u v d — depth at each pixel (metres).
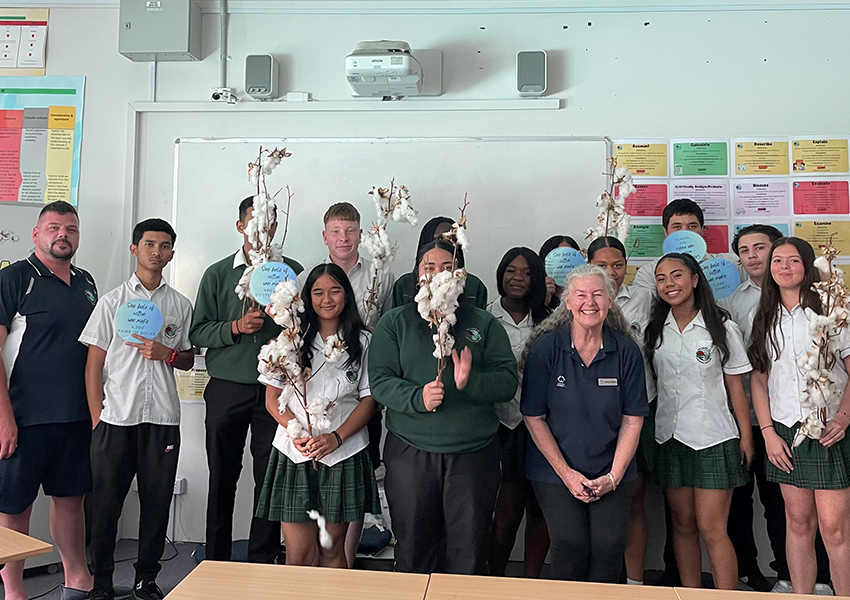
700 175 3.40
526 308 2.83
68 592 2.68
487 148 3.45
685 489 2.54
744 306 3.02
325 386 2.34
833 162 3.36
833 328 2.30
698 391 2.50
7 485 2.53
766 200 3.38
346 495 2.28
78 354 2.73
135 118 3.56
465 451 2.16
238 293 2.74
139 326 2.62
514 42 3.51
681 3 3.45
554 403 2.22
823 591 2.81
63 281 2.77
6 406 2.52
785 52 3.42
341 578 1.50
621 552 2.17
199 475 3.45
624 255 2.80
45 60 3.64
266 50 3.59
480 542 2.14
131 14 3.49
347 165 3.49
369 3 3.54
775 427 2.48
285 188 3.51
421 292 2.10
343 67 3.56
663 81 3.45
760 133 3.41
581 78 3.47
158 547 2.68
